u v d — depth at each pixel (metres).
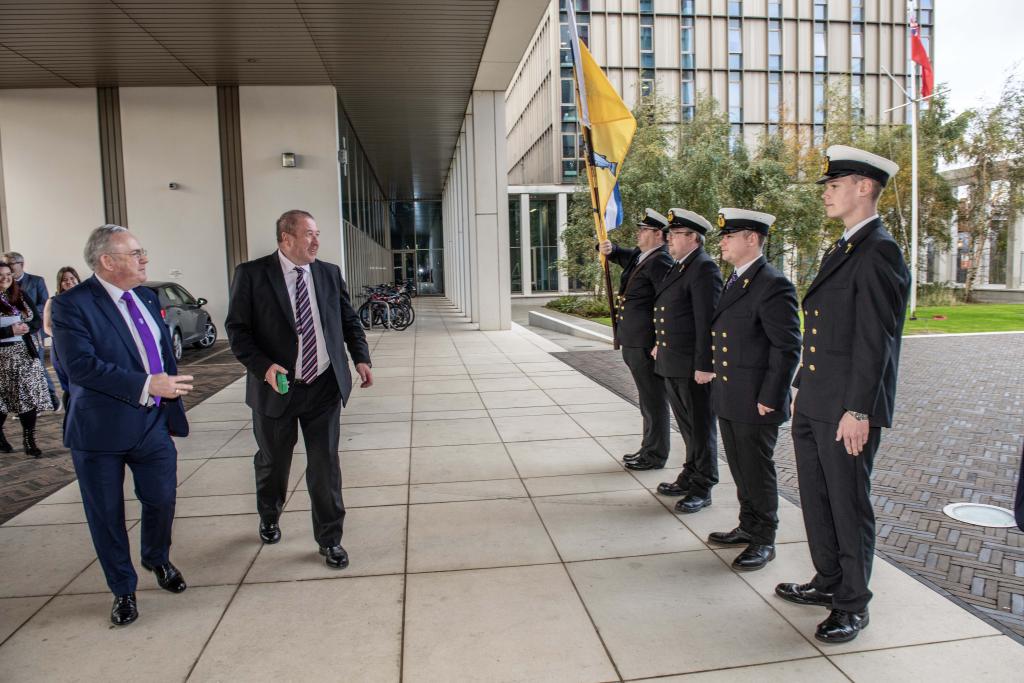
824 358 2.83
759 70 36.69
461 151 19.84
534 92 39.69
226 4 9.57
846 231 2.87
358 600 3.21
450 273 29.83
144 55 11.76
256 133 13.88
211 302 14.11
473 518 4.23
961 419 6.94
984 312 20.97
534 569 3.51
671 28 35.75
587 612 3.06
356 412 7.38
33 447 5.86
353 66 12.59
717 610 3.07
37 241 13.80
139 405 2.95
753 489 3.50
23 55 11.63
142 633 2.94
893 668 2.59
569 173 35.06
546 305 27.09
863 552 2.78
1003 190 24.81
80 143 13.74
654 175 17.78
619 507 4.38
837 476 2.79
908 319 18.61
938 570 3.46
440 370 10.31
